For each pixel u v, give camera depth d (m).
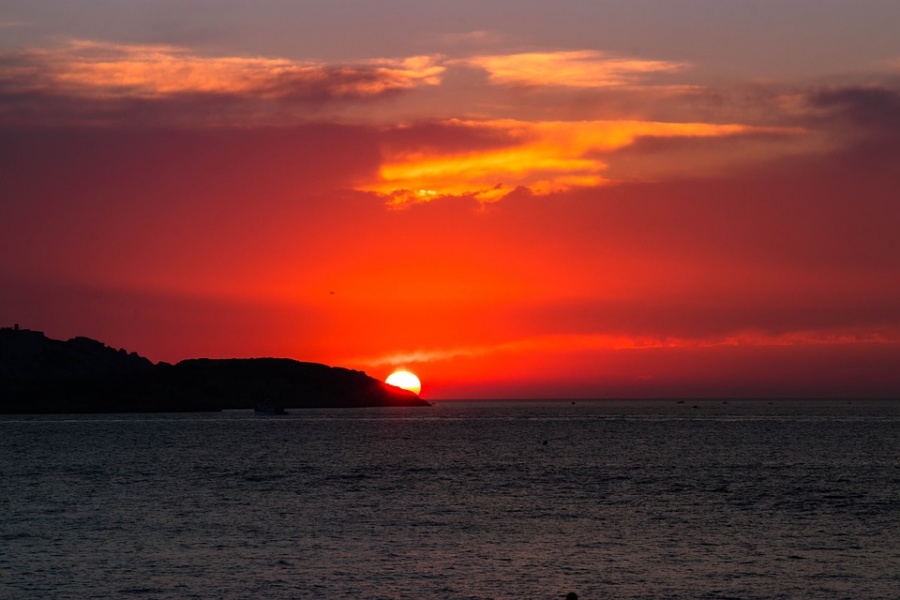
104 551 77.00
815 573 69.38
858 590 64.62
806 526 89.50
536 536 83.81
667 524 90.56
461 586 65.56
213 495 115.06
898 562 73.00
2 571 69.88
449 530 87.19
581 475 139.88
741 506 103.50
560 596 63.09
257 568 70.75
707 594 63.50
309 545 79.62
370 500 109.50
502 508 102.12
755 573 69.38
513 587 65.44
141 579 67.44
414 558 74.31
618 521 92.56
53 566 71.44
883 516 95.94
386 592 64.00
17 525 90.25
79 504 106.31
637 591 64.25
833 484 126.06
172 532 86.00
